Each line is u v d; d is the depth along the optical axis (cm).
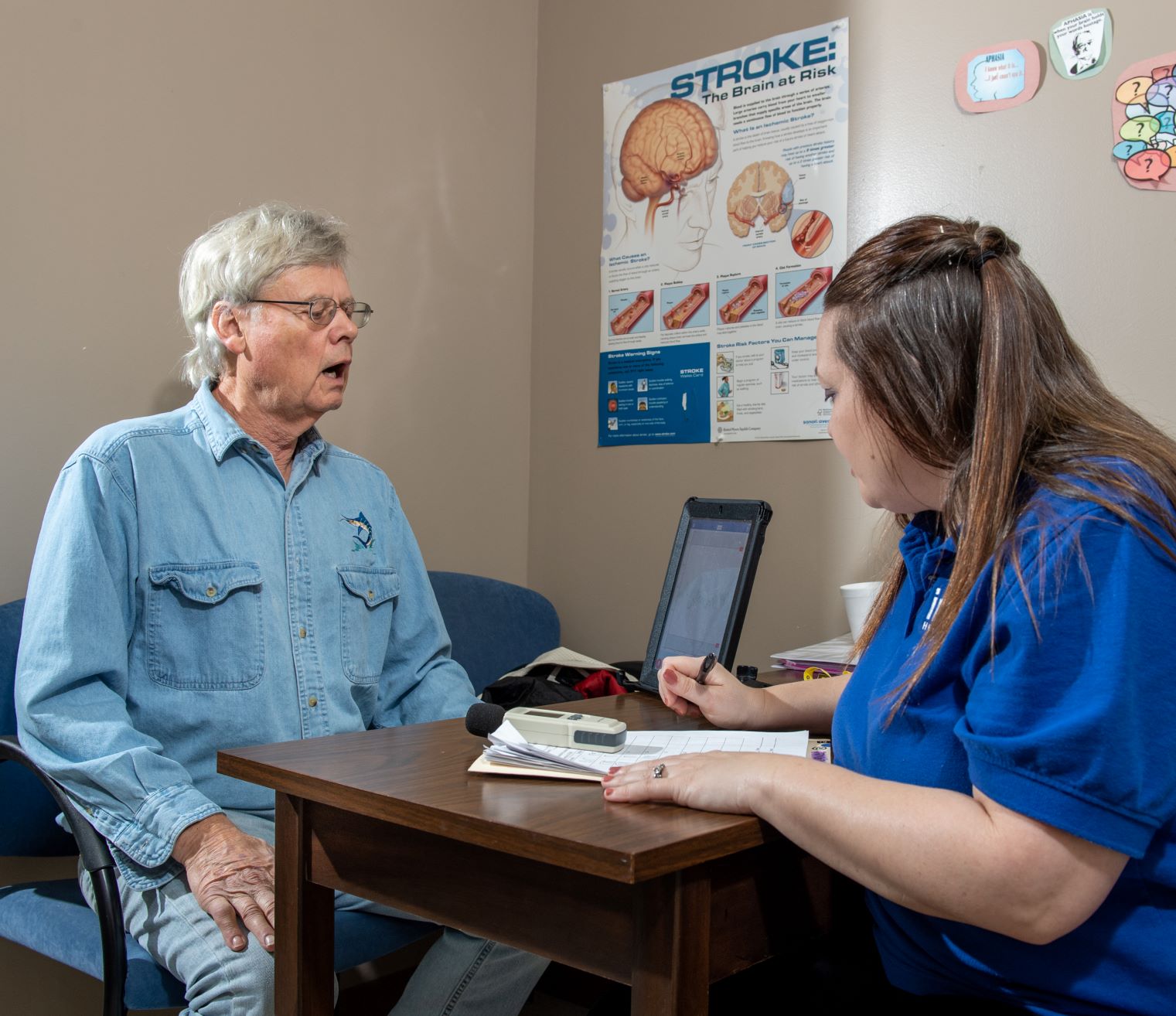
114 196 191
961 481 89
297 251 164
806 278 222
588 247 259
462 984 148
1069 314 190
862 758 95
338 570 171
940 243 92
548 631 234
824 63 220
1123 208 185
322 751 115
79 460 153
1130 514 77
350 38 229
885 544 210
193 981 129
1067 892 74
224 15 206
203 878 131
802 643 223
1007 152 197
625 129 251
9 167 178
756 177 230
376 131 234
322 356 166
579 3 261
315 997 112
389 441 239
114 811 138
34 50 180
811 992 104
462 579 227
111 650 147
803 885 98
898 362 91
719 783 88
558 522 265
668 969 82
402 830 102
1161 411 182
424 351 246
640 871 76
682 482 242
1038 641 77
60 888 157
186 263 171
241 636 158
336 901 146
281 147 216
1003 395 86
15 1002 179
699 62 238
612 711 139
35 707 141
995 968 87
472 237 256
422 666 184
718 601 145
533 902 92
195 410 168
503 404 265
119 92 191
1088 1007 83
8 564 179
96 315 189
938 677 87
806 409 222
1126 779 73
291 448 175
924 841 77
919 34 207
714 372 236
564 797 94
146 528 154
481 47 257
